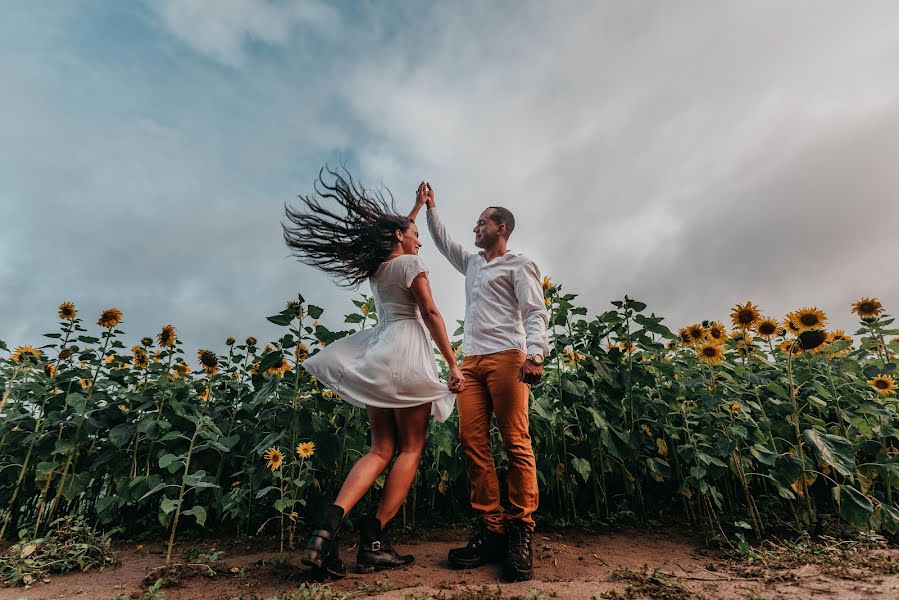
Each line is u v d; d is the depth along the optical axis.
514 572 1.94
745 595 1.75
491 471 2.26
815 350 2.93
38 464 2.81
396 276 2.25
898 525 2.54
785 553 2.30
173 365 3.62
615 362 3.35
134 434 3.00
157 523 3.12
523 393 2.23
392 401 2.13
